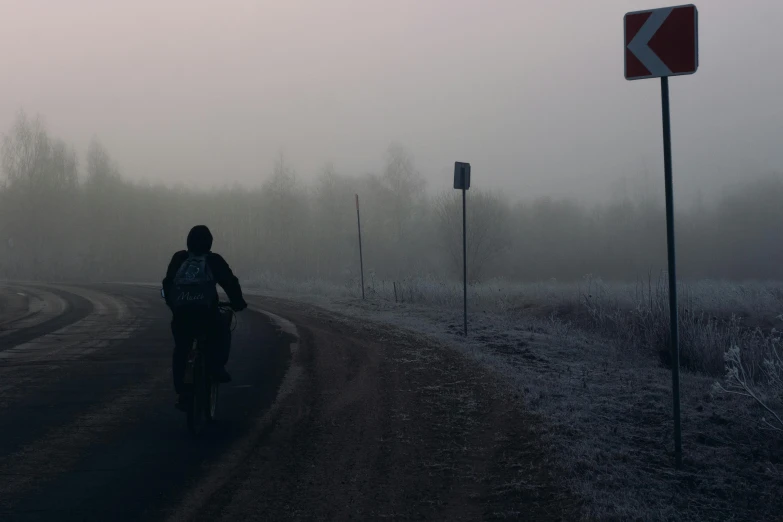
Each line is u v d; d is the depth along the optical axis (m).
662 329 10.37
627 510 4.27
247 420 6.79
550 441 5.70
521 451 5.55
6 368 9.66
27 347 11.75
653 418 6.54
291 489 4.83
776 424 6.21
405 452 5.66
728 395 7.33
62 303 21.47
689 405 7.02
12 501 4.56
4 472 5.17
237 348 11.44
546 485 4.79
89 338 12.94
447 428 6.32
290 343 11.91
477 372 8.68
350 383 8.42
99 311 18.64
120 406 7.38
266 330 13.68
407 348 10.85
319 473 5.17
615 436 5.93
